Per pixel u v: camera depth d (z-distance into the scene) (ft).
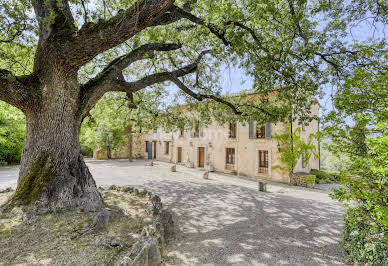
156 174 51.42
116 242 12.14
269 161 51.37
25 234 12.22
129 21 12.21
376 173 8.83
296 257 13.70
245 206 26.50
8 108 32.53
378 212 8.75
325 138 11.03
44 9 16.51
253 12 16.69
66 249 11.19
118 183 37.96
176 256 13.37
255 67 20.85
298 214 23.73
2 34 18.21
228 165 61.62
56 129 16.49
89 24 14.76
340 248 15.07
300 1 14.39
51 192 15.43
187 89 25.86
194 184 40.98
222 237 16.69
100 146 88.02
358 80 9.88
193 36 22.43
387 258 9.90
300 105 23.84
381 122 8.49
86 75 33.35
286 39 18.29
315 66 19.89
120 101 39.29
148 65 33.35
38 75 16.28
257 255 13.85
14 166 58.75
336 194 10.52
